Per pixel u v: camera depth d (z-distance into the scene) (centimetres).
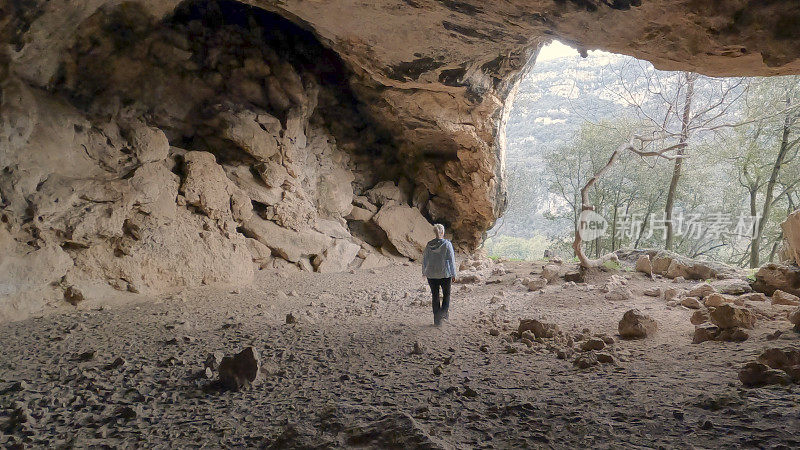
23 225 750
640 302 839
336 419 380
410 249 1368
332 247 1213
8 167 749
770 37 492
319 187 1305
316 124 1343
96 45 894
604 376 470
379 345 607
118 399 438
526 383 461
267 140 1128
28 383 471
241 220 1095
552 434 348
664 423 350
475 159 1336
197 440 361
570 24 629
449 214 1479
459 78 1045
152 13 949
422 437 329
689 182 2362
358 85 1280
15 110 764
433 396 433
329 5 743
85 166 864
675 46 587
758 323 622
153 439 364
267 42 1161
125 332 646
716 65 601
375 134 1428
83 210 816
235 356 475
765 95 1808
